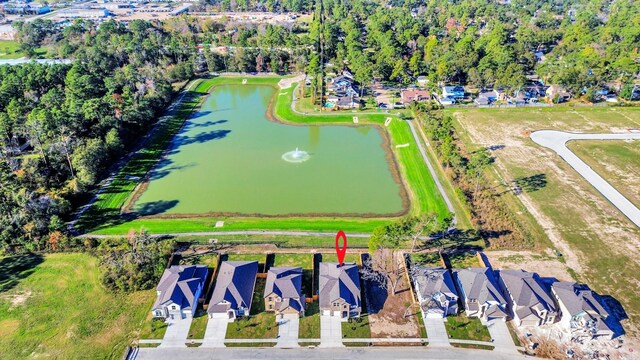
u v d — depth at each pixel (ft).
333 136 506.89
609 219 343.87
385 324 252.21
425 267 284.20
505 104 579.89
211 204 368.27
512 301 257.96
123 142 455.22
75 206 361.10
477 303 256.32
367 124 536.42
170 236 324.80
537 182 395.55
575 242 317.63
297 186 398.42
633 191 381.81
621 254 304.91
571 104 575.79
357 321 254.06
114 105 488.02
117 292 272.72
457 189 368.68
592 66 621.31
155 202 371.15
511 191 382.42
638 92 596.29
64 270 290.97
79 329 248.52
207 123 544.21
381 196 382.42
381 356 233.55
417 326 250.98
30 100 518.78
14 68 595.47
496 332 246.68
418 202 369.09
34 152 423.23
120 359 231.50
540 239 321.11
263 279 283.18
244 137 503.61
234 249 311.27
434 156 442.50
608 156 442.50
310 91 635.66
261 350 236.43
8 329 248.11
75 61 639.76
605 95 599.16
